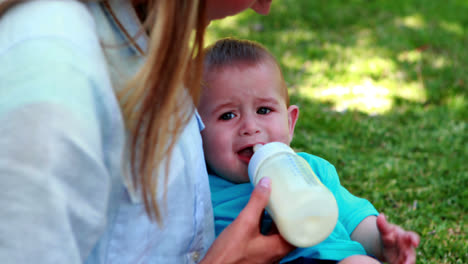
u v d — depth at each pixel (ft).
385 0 29.19
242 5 4.33
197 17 3.74
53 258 2.78
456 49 21.17
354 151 12.61
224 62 6.42
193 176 4.21
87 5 3.57
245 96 6.22
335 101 15.84
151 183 3.64
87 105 2.96
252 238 4.69
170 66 3.49
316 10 26.48
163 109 3.50
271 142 5.65
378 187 10.70
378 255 6.10
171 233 4.15
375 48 21.13
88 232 3.04
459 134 13.57
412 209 9.98
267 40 21.86
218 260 4.47
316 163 6.95
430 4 28.94
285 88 6.82
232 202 6.16
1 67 2.93
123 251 3.90
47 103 2.77
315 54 20.25
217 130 6.23
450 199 10.44
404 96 16.34
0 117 2.74
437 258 8.54
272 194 4.85
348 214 6.43
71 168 2.85
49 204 2.74
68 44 3.04
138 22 3.78
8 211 2.68
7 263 2.70
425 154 12.43
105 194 3.06
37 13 3.15
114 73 3.55
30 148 2.72
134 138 3.53
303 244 4.74
